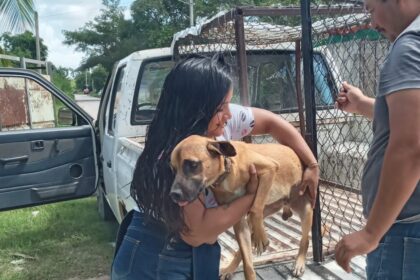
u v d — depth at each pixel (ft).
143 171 5.78
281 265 8.36
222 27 11.86
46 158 14.90
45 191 14.93
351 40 11.59
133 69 13.96
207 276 5.90
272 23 14.19
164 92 5.80
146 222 5.92
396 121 4.59
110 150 14.75
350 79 12.52
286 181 8.32
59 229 19.15
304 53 8.46
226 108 5.87
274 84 14.67
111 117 15.58
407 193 4.64
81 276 14.61
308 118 8.67
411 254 5.05
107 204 19.45
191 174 5.40
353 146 12.87
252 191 6.53
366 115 7.72
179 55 13.52
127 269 6.03
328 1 9.88
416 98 4.48
